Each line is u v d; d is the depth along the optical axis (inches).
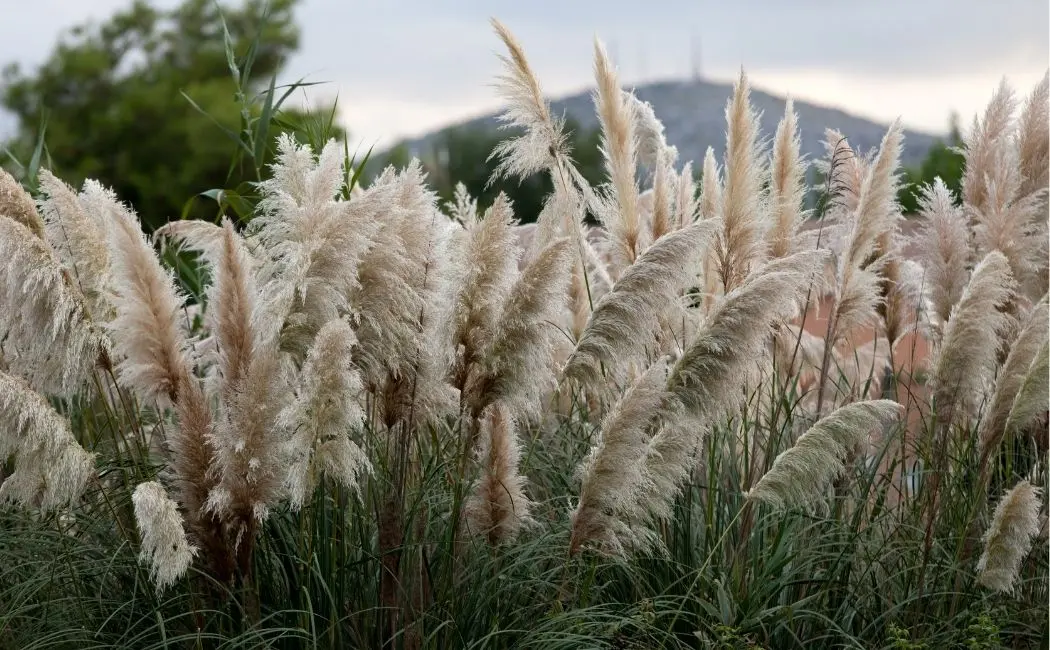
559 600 205.9
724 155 249.3
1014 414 210.8
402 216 191.2
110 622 201.8
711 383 197.5
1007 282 224.4
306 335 183.5
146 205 1619.1
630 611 207.5
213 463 185.2
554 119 249.0
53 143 1668.3
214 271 191.0
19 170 294.2
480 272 191.9
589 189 254.1
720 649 197.8
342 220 177.8
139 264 189.6
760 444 235.9
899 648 206.1
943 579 223.9
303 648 192.5
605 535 199.8
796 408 251.1
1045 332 210.2
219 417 194.2
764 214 250.8
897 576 225.5
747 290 193.0
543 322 194.5
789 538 221.5
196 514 187.3
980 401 239.8
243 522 186.1
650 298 195.2
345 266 178.9
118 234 189.5
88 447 229.0
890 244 267.7
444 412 204.2
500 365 195.5
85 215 204.8
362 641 196.1
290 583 200.8
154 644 186.7
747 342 195.2
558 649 193.5
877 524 234.5
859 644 207.6
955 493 233.1
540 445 244.2
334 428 176.9
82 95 1728.6
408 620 196.9
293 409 173.9
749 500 208.8
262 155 283.3
